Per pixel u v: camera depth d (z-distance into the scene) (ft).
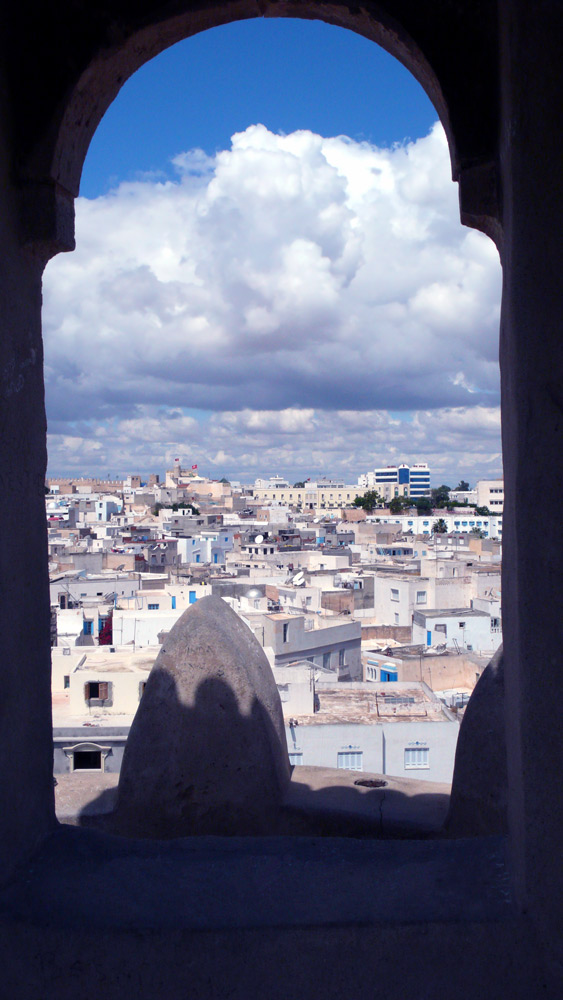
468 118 9.31
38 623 9.49
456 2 9.36
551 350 7.52
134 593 131.23
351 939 7.82
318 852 9.45
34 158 9.31
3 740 8.46
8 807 8.59
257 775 13.75
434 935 7.79
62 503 333.42
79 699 62.23
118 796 13.99
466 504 405.18
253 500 442.50
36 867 8.90
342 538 241.14
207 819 13.56
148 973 7.86
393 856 9.23
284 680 68.39
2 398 8.57
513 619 8.26
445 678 90.68
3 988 7.96
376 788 15.03
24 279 9.39
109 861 9.21
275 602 123.44
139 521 301.22
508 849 8.81
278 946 7.84
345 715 63.77
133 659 68.95
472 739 13.10
